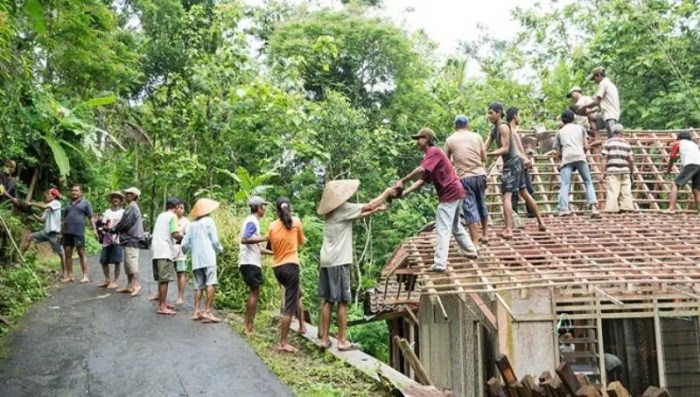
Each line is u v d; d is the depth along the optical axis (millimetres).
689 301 7082
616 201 8969
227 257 8539
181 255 8078
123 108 15477
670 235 7371
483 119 14922
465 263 6293
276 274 6402
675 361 8422
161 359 5867
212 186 12305
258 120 12500
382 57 19234
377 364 5871
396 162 16094
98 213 13555
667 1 14055
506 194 7344
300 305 6992
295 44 17953
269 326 7547
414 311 11156
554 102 15203
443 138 15508
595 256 6484
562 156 8656
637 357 8688
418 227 14367
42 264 10164
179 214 7840
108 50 11727
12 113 6000
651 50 13883
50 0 6914
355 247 14875
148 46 19219
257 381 5379
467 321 8266
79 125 6684
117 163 15086
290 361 6070
